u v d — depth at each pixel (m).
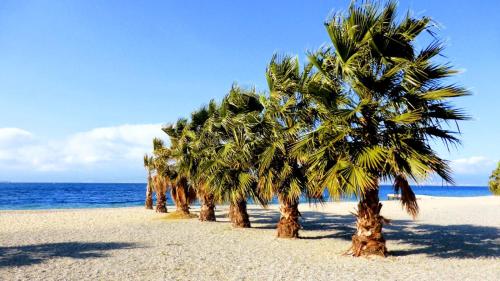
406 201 8.89
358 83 8.26
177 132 18.03
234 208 15.05
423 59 8.27
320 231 14.32
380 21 8.21
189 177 16.70
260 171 11.15
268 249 10.10
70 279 6.73
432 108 8.40
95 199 54.66
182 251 9.73
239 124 12.40
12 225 16.28
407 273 7.39
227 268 7.79
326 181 8.10
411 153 7.94
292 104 10.59
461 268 7.89
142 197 61.47
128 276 7.02
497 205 28.70
